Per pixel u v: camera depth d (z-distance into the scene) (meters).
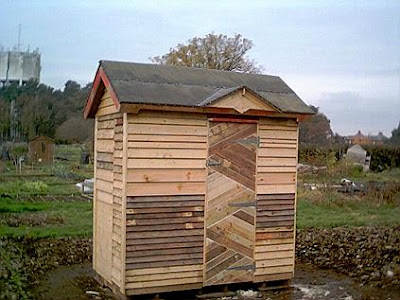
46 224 8.74
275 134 5.51
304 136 24.42
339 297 5.28
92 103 5.66
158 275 4.95
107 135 5.39
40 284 5.54
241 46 22.28
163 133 4.96
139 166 4.86
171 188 5.00
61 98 35.75
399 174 17.92
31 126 31.39
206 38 21.81
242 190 5.35
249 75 6.06
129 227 4.83
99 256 5.64
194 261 5.12
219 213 5.24
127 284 4.83
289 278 5.62
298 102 5.67
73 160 25.67
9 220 8.88
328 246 7.54
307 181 14.79
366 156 20.27
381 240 7.80
